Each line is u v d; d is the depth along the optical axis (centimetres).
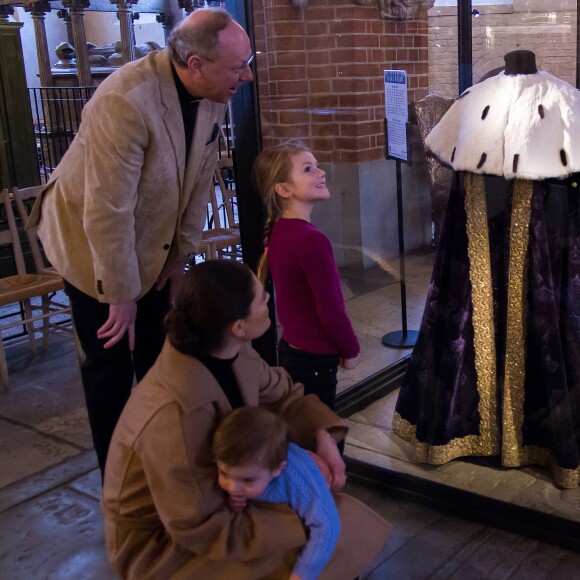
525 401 274
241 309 160
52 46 1413
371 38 282
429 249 303
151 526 168
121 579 171
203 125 242
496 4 258
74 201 242
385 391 325
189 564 166
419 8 277
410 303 318
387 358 325
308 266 217
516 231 259
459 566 234
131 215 229
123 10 950
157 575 165
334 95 285
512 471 280
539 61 250
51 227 253
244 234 285
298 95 281
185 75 226
